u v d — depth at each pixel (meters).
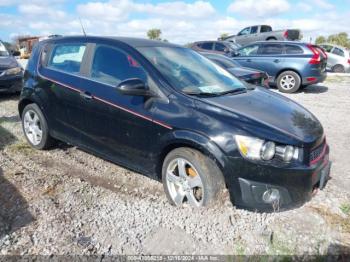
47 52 5.01
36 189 3.92
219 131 3.19
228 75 4.61
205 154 3.26
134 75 3.89
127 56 4.03
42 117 4.98
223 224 3.14
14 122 6.65
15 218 3.31
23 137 5.77
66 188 3.97
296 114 3.78
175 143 3.42
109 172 4.48
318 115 7.96
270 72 11.92
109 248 2.90
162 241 2.98
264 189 3.12
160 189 4.04
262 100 3.97
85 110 4.26
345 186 4.16
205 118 3.30
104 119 4.05
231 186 3.20
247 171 3.11
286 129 3.31
